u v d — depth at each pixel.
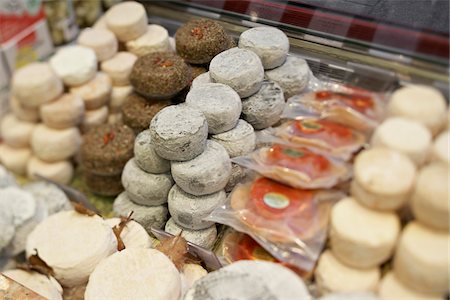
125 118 1.58
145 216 1.36
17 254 1.45
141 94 1.55
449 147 0.86
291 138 1.10
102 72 1.82
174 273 1.09
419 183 0.81
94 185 1.64
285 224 1.00
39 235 1.29
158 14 1.73
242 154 1.21
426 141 0.87
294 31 1.27
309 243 0.96
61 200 1.62
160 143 1.16
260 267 0.95
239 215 1.07
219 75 1.23
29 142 1.86
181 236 1.22
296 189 1.03
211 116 1.18
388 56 1.06
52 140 1.76
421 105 0.90
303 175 1.01
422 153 0.87
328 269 0.91
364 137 0.99
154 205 1.38
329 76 1.17
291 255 0.97
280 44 1.24
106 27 1.83
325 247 0.95
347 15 1.23
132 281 1.07
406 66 1.01
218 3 1.47
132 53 1.78
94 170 1.58
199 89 1.25
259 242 1.01
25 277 1.24
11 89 1.86
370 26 1.16
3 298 1.12
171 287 1.06
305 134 1.08
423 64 0.99
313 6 1.30
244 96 1.25
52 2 1.93
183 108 1.21
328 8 1.28
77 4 2.04
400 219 0.87
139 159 1.33
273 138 1.15
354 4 1.27
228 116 1.18
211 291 0.92
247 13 1.38
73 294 1.25
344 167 0.97
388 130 0.91
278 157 1.07
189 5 1.60
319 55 1.21
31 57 1.95
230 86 1.23
